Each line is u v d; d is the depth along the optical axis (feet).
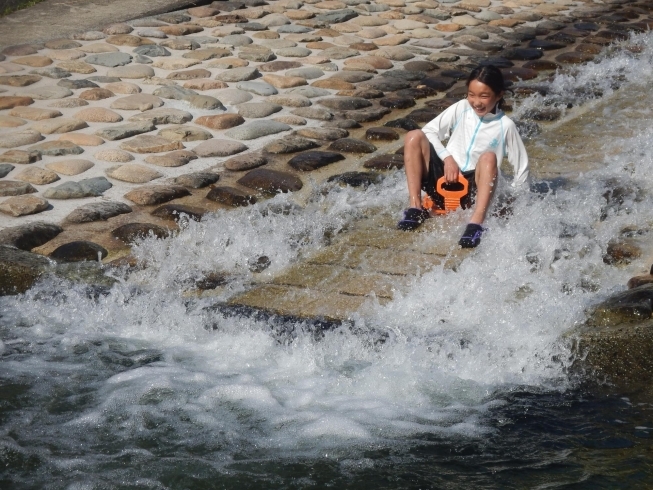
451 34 32.55
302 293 15.26
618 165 20.49
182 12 32.68
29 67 25.79
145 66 26.48
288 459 11.20
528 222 16.97
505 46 31.27
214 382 12.94
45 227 16.81
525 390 12.83
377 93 25.58
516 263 15.79
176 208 17.79
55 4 32.65
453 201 17.53
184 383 12.90
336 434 11.72
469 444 11.51
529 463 11.09
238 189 18.93
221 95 24.47
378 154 21.27
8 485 10.62
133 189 18.65
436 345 13.53
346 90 25.77
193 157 20.58
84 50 27.71
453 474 10.88
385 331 13.96
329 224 17.60
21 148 20.27
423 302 14.80
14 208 17.39
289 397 12.63
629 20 35.83
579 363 13.24
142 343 14.10
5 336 14.15
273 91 25.20
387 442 11.55
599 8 37.78
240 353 13.80
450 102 25.03
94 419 12.00
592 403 12.50
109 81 25.00
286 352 13.75
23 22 30.37
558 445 11.49
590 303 14.40
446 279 15.30
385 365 13.41
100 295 14.93
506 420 12.09
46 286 15.23
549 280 15.25
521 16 35.53
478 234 16.37
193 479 10.80
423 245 16.79
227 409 12.30
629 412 12.26
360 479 10.80
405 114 24.25
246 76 26.09
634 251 16.34
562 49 31.22
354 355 13.69
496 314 14.28
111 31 29.58
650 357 13.03
